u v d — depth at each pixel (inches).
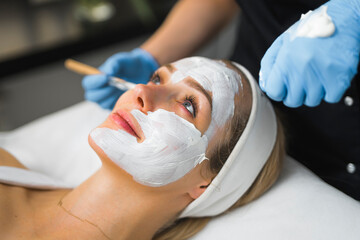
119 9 74.2
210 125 34.6
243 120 35.6
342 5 30.0
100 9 72.1
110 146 33.2
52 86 79.9
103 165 35.4
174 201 36.6
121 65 47.7
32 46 64.9
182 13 52.4
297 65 27.6
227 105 35.2
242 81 36.9
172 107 34.4
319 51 27.1
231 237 38.0
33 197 39.8
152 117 33.6
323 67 27.1
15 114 77.0
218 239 38.4
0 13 70.7
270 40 41.9
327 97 28.0
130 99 34.9
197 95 34.9
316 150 42.3
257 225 37.9
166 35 51.4
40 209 37.7
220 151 35.0
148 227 37.4
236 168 35.7
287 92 29.7
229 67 37.8
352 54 27.3
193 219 40.1
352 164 39.7
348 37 28.0
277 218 37.8
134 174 33.7
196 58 38.4
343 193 39.3
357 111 37.0
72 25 69.9
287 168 41.6
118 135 33.3
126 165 33.4
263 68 30.3
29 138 52.1
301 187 39.5
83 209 36.2
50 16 71.3
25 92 78.7
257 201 39.6
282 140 39.9
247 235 37.6
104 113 54.9
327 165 41.8
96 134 33.7
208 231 39.2
